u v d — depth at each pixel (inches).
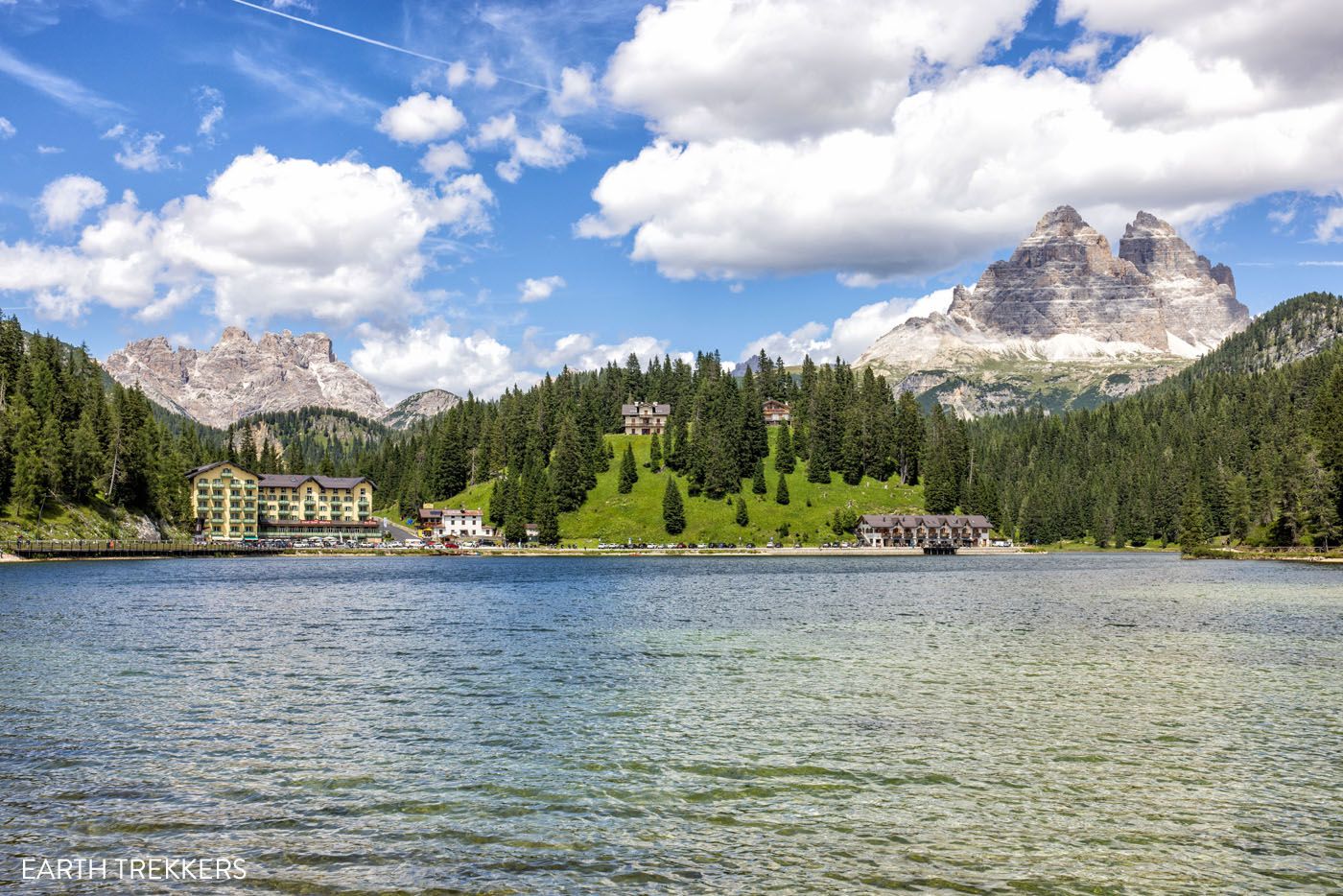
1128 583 4685.0
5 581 4717.0
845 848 962.7
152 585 4503.0
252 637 2501.2
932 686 1777.8
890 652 2218.3
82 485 7647.6
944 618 3014.3
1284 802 1098.7
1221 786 1157.7
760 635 2564.0
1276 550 7367.1
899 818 1047.0
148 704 1612.9
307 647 2322.8
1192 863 926.4
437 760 1266.0
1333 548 7121.1
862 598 3863.2
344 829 1012.5
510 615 3127.5
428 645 2361.0
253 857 938.7
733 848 963.3
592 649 2277.3
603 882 882.8
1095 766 1237.1
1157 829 1015.6
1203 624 2810.0
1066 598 3811.5
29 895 848.9
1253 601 3555.6
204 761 1255.5
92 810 1067.3
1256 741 1368.1
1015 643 2386.8
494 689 1759.4
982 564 7229.3
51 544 6801.2
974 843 976.9
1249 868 916.6
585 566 6884.8
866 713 1544.0
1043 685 1787.6
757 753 1299.2
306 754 1291.8
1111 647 2309.3
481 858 937.5
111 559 7175.2
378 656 2166.6
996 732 1414.9
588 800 1105.4
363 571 6181.1
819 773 1206.9
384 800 1103.6
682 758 1275.8
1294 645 2331.4
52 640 2409.0
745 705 1606.8
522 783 1167.0
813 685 1791.3
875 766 1235.2
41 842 971.3
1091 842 979.3
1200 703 1617.9
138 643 2369.6
